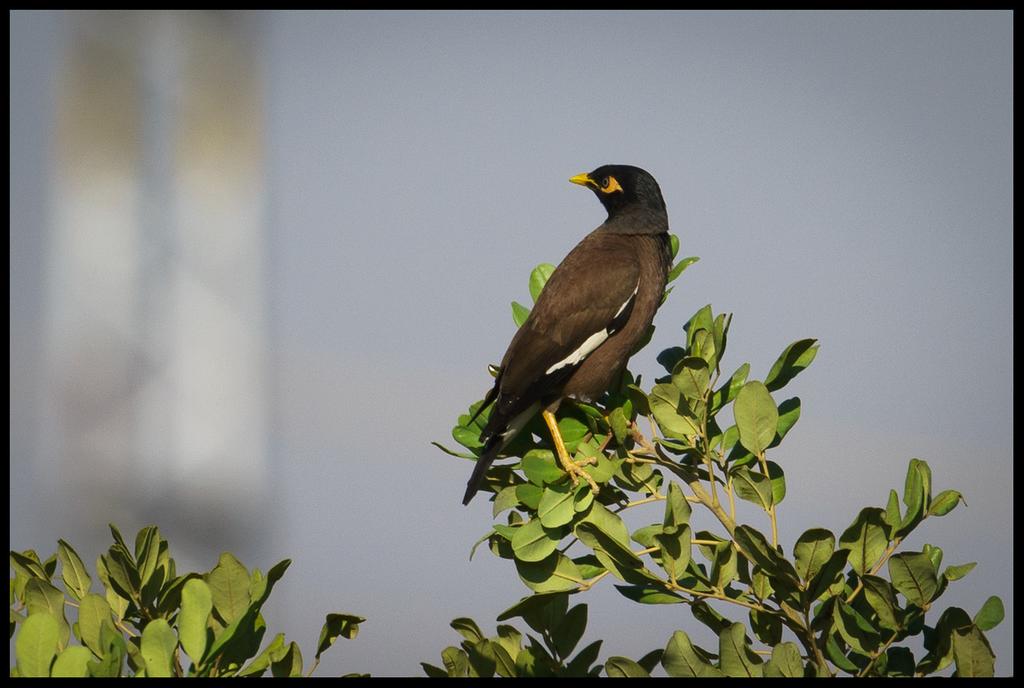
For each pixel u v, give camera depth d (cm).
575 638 674
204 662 580
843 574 622
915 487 629
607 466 703
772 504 649
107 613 621
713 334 734
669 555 630
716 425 712
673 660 611
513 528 691
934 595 606
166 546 638
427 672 668
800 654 599
